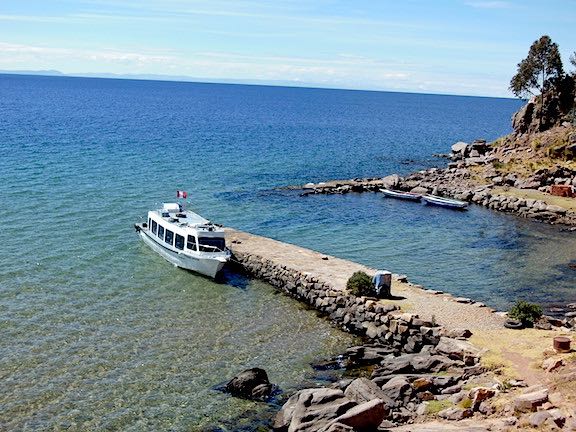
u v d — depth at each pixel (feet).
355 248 217.36
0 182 268.21
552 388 93.66
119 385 110.11
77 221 217.77
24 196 245.65
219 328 139.33
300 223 248.32
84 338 128.36
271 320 146.61
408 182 334.03
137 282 165.78
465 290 177.58
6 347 121.60
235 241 198.90
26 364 115.44
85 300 149.89
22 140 405.39
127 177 303.68
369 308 141.79
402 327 133.08
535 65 403.54
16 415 98.94
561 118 398.62
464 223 263.49
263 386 109.09
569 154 349.61
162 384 111.34
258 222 245.65
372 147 514.68
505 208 289.12
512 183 326.24
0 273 161.89
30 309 141.38
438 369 113.50
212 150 429.38
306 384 113.80
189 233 177.99
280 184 326.85
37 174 290.97
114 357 120.78
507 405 90.12
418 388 102.78
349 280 151.23
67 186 270.46
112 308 146.30
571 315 151.23
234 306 154.30
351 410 86.33
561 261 210.18
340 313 147.54
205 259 170.50
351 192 319.68
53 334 129.18
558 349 110.22
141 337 131.13
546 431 78.64
